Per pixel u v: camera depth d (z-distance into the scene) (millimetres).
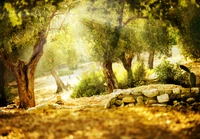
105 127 5289
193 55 13727
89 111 6980
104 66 15609
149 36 14289
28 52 12867
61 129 5387
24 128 5684
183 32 12008
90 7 12008
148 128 5082
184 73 15117
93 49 13648
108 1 11148
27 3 8008
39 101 19109
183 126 5164
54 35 16438
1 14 8242
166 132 4812
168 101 7570
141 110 6770
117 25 12852
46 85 26484
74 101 14102
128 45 14539
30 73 12477
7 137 5301
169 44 16000
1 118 6801
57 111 7328
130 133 4832
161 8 9633
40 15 9875
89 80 18281
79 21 13570
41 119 6348
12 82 27562
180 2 9719
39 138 4996
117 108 7305
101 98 13461
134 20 14391
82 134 4988
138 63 18688
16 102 13883
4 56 12133
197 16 11383
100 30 13156
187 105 7254
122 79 17484
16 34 10523
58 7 9039
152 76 17203
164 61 15930
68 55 19125
